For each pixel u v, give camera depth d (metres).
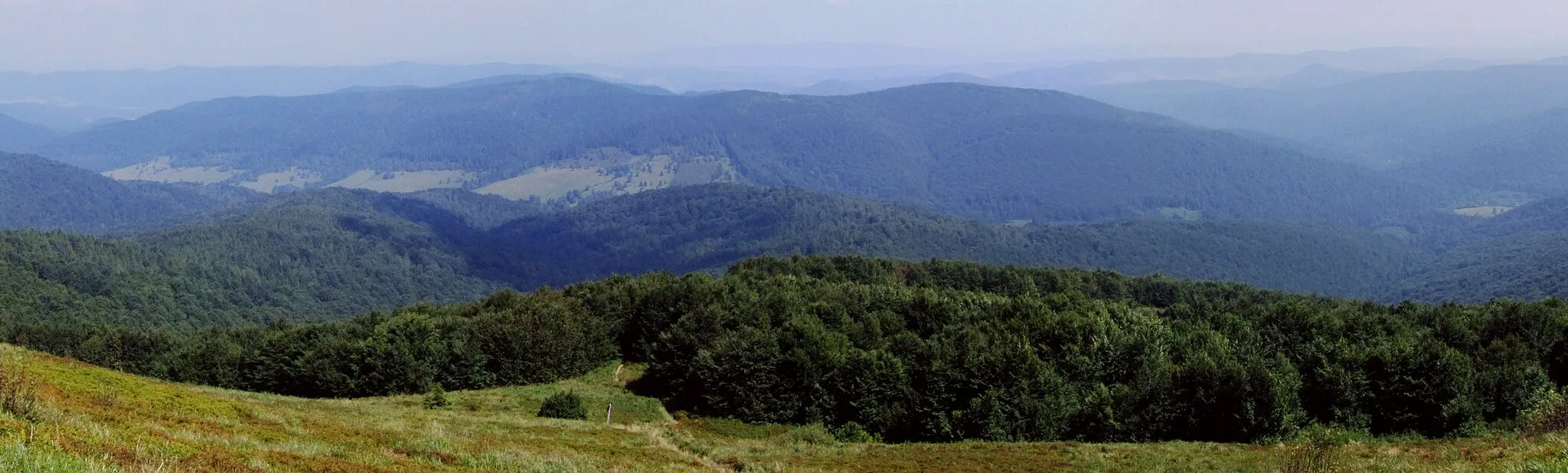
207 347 100.81
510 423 43.53
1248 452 40.84
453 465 25.39
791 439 54.19
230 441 23.77
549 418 50.91
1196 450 42.25
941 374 55.41
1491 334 64.06
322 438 28.59
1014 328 64.56
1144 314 87.31
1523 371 50.53
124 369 108.81
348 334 82.44
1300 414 49.47
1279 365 56.56
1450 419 47.66
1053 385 53.41
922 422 54.88
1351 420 50.72
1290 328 69.56
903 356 61.91
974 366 54.78
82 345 115.25
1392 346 53.81
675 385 65.88
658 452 38.06
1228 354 58.94
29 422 18.66
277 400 46.19
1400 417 49.78
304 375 71.31
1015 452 43.31
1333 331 67.62
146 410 27.78
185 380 93.44
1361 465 32.16
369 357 68.75
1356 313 75.81
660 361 69.12
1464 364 50.41
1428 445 39.03
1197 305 98.62
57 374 32.03
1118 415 50.50
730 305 76.88
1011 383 53.75
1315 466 31.36
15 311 159.88
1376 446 38.88
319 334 85.50
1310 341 66.12
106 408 26.56
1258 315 76.12
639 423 55.72
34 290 174.50
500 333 71.56
